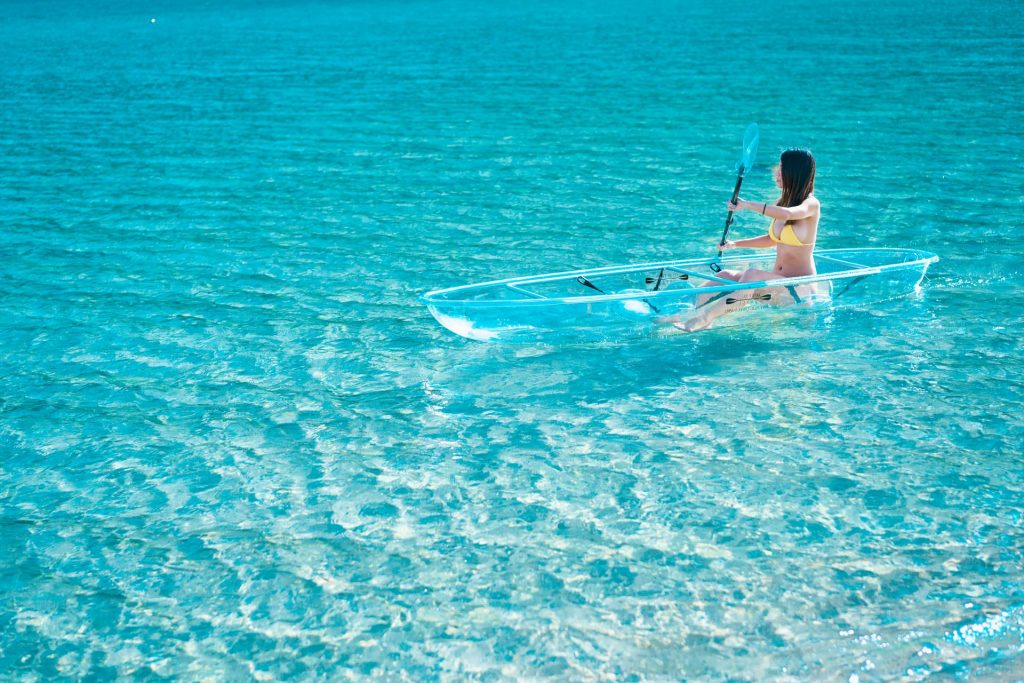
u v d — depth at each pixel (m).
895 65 23.91
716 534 4.80
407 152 15.66
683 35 34.84
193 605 4.46
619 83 22.98
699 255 9.63
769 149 14.92
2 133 18.75
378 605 4.40
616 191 12.53
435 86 23.56
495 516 5.07
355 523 5.07
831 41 30.45
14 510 5.31
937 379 6.48
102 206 12.55
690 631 4.12
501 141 16.36
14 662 4.14
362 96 22.27
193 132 18.22
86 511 5.29
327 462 5.72
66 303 8.72
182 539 4.98
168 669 4.07
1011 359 6.76
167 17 58.81
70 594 4.58
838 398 6.26
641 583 4.45
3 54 36.81
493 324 7.19
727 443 5.73
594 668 3.95
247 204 12.44
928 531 4.73
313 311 8.31
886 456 5.49
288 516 5.16
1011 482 5.14
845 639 4.02
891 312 7.71
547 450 5.75
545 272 9.21
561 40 34.81
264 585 4.58
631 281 7.98
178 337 7.80
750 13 43.84
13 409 6.58
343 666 4.04
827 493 5.12
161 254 10.24
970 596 4.24
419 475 5.53
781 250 7.43
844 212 10.95
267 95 22.94
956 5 42.09
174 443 6.03
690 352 7.09
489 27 42.28
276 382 6.89
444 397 6.55
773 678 3.83
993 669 3.81
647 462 5.55
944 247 9.44
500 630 4.20
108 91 24.62
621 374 6.77
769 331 7.40
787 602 4.27
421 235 10.67
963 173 12.57
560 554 4.71
